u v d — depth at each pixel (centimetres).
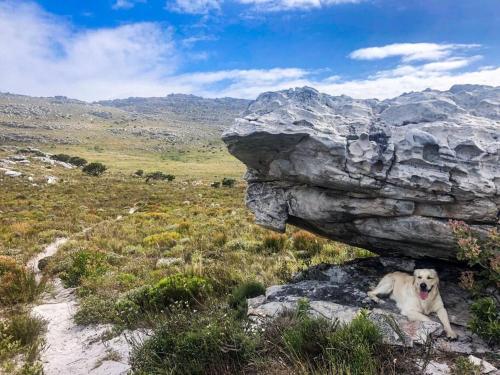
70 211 1847
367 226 402
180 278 520
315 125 375
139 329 441
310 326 327
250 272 617
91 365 376
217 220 1430
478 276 402
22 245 1080
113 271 721
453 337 323
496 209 338
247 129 378
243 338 329
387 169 352
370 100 455
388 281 403
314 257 696
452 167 337
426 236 371
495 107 393
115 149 9200
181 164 7081
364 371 270
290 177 407
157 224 1445
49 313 536
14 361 385
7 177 3197
